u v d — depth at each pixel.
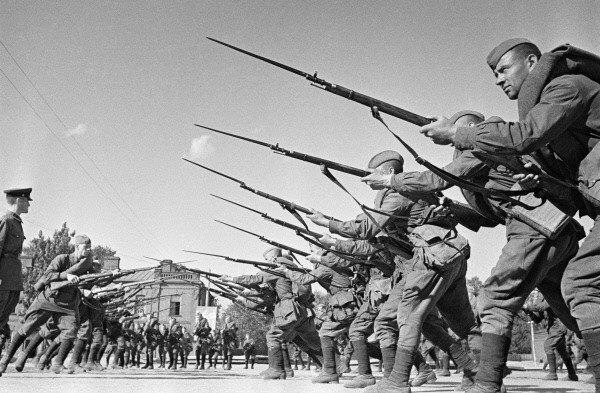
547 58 4.04
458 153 6.11
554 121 3.91
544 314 13.27
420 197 6.36
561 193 4.54
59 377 11.88
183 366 29.23
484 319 5.48
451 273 6.86
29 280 53.97
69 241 70.62
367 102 5.58
